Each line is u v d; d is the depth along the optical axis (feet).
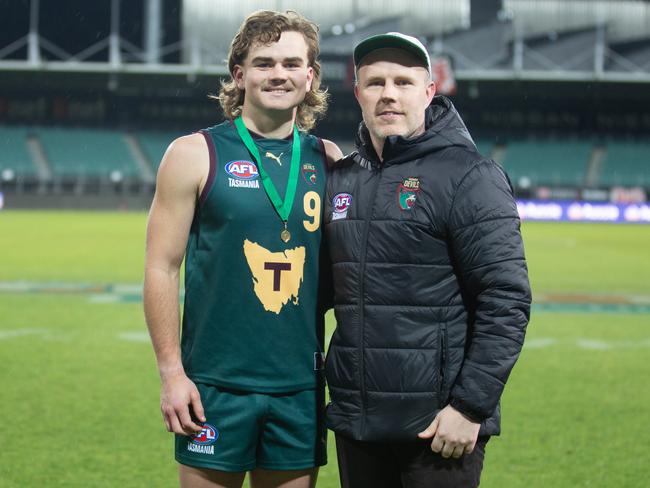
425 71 8.30
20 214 111.14
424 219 8.10
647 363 23.66
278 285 8.66
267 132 8.95
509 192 8.19
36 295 36.19
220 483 8.72
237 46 8.86
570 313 33.58
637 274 48.65
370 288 8.22
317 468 9.14
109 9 135.74
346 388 8.37
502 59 138.10
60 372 21.34
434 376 8.12
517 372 22.36
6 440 15.58
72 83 134.62
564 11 137.90
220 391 8.65
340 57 129.49
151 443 15.55
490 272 7.92
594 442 15.97
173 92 142.92
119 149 136.98
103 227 83.56
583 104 147.33
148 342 25.57
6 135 135.64
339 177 8.81
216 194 8.56
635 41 138.31
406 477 8.36
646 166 136.46
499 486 13.56
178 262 8.62
